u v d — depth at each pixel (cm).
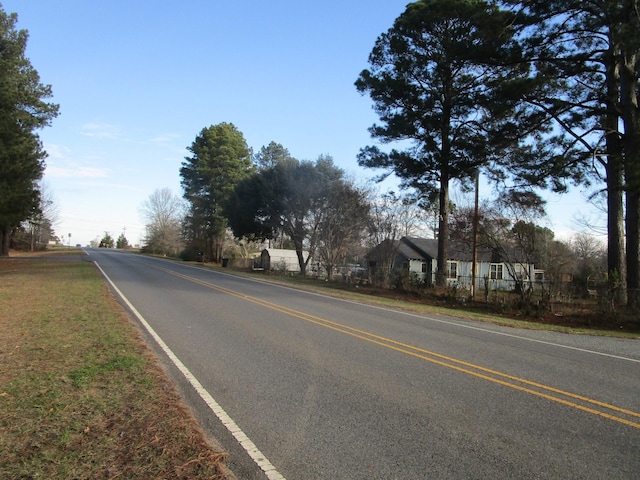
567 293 1747
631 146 1549
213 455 358
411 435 418
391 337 923
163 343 781
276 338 856
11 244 6906
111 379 544
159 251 8838
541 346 927
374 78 2270
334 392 537
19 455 348
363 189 3797
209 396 511
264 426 430
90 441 375
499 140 1858
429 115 2222
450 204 2677
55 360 623
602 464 371
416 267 3928
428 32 2147
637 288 1548
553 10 1664
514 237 2159
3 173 2422
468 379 615
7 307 1112
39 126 3325
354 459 367
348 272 2917
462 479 340
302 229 3681
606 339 1108
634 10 1441
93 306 1166
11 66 2355
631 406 529
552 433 434
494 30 1728
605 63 1722
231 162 5869
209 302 1388
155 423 415
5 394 480
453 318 1358
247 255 6875
